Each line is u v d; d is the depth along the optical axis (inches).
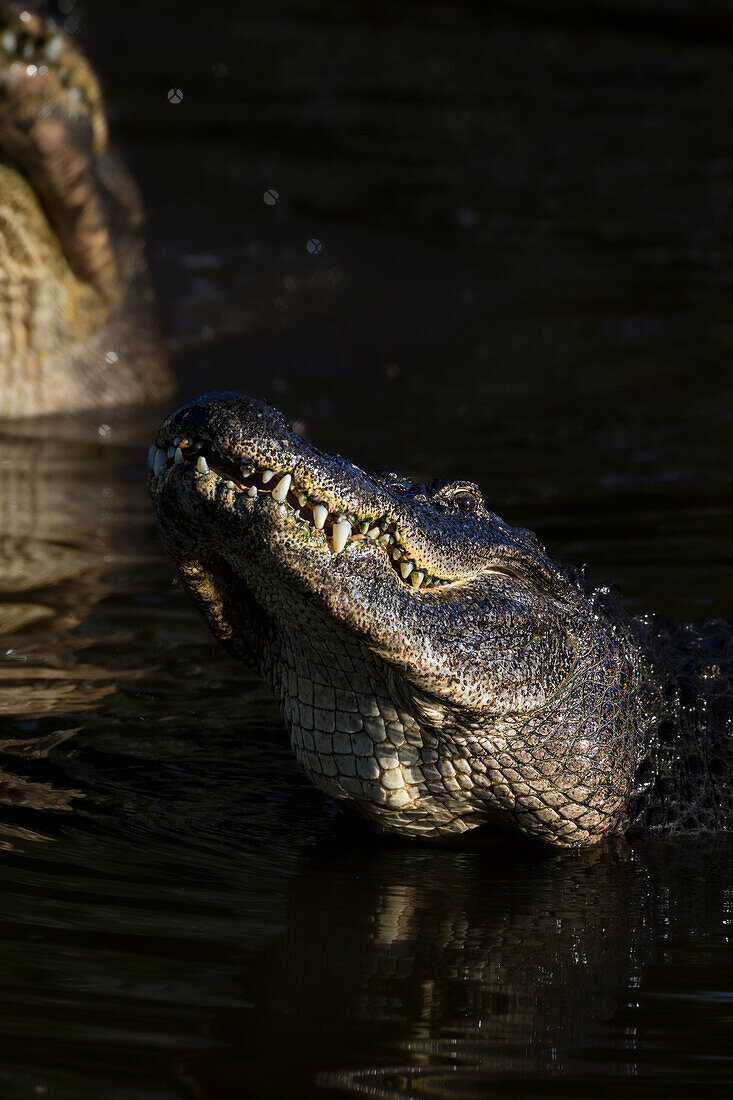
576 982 299.0
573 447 789.9
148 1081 249.3
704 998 293.4
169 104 1507.1
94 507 673.0
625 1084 256.5
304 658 361.4
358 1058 261.0
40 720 434.6
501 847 389.4
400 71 1680.6
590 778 381.7
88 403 865.5
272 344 992.9
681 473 740.0
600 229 1256.2
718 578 572.1
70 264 847.7
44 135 768.9
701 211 1295.5
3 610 528.7
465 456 767.7
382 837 386.6
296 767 422.0
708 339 1004.6
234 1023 271.0
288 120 1489.9
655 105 1594.5
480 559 359.9
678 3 1909.4
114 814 374.9
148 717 444.1
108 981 283.7
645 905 347.9
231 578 361.1
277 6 1900.8
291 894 337.4
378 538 336.2
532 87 1643.7
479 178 1365.7
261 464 305.6
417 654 338.3
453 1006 284.2
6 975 283.3
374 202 1284.4
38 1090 244.7
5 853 343.6
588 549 610.5
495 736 363.9
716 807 409.4
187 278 1083.3
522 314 1061.8
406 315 1056.8
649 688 409.4
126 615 531.8
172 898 326.6
